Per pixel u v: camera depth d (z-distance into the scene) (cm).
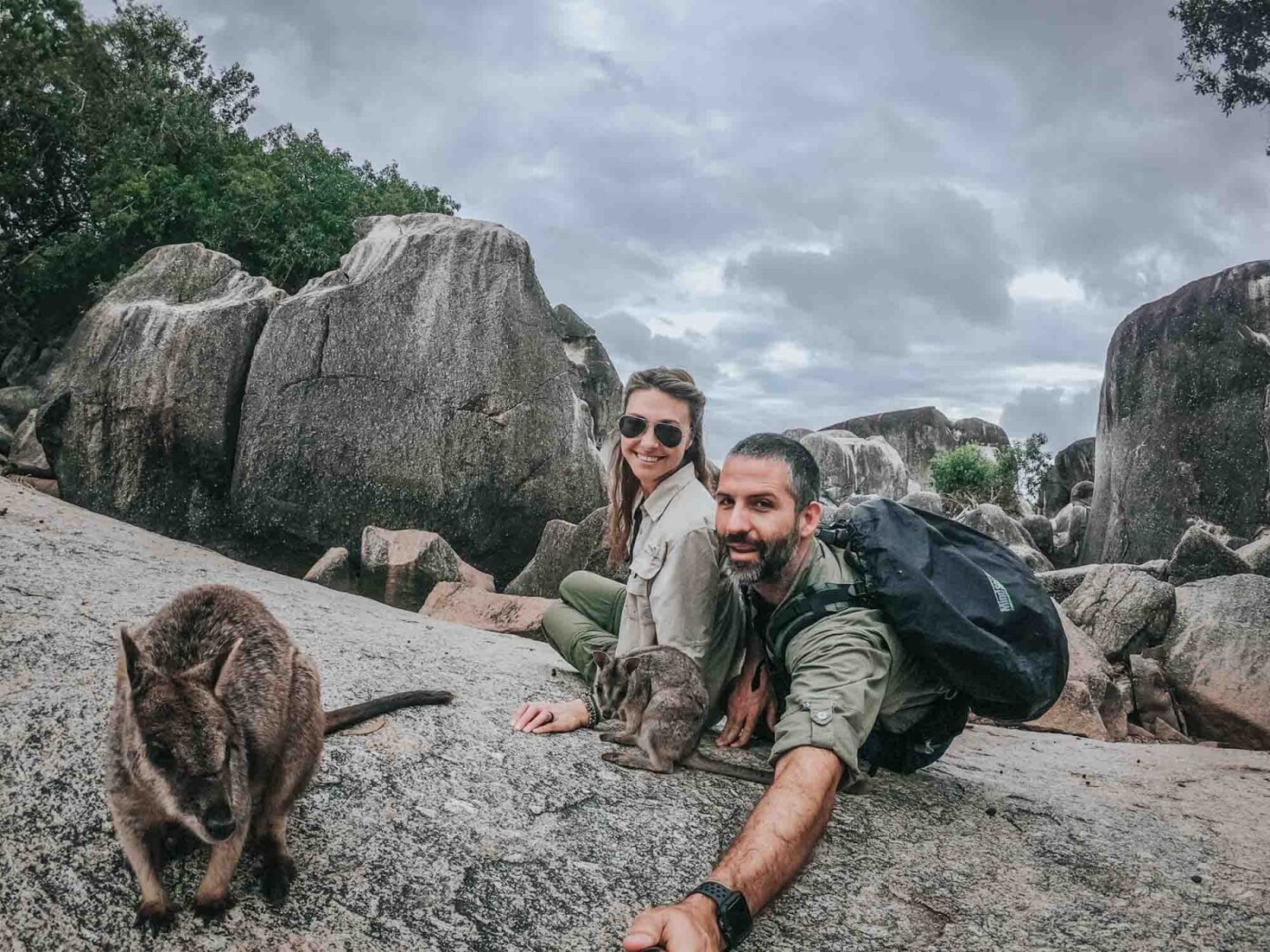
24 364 2319
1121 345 1719
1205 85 1823
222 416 1347
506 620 956
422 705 415
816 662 329
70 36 2364
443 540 1202
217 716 246
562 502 1438
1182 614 943
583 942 277
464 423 1385
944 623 335
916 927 304
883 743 384
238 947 250
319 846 298
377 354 1372
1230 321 1556
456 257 1441
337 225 2178
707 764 399
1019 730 686
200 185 2270
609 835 335
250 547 1352
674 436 418
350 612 650
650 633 436
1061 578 1083
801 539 360
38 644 395
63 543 614
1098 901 331
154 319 1384
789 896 312
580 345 2447
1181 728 877
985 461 2730
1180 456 1564
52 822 285
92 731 331
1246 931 319
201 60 2759
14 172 2320
